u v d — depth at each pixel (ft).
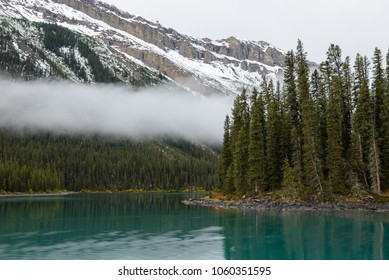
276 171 280.51
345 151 272.92
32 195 542.57
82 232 155.74
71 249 121.90
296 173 252.83
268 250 118.62
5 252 117.19
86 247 125.08
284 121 286.46
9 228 167.53
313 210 224.74
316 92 292.20
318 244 125.80
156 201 377.09
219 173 361.92
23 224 181.16
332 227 158.61
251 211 227.81
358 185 241.14
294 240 133.28
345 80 284.82
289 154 280.92
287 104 285.64
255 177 278.05
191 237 142.72
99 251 119.14
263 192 276.62
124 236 145.79
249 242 131.44
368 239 132.87
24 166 580.71
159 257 110.63
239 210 237.25
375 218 185.26
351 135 265.95
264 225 167.73
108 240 137.49
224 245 127.24
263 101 320.09
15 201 376.48
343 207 226.38
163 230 159.84
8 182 547.49
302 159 263.70
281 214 207.21
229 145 345.10
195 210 249.75
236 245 126.93
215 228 163.22
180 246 126.41
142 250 120.57
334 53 285.02
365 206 225.97
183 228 164.66
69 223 184.55
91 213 236.63
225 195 318.45
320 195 239.30
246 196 283.38
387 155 257.14
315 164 245.86
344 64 285.64
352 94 276.41
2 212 242.17
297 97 283.79
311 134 248.93
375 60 275.80
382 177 252.42
